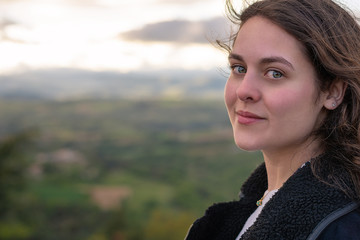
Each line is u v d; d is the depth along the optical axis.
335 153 0.86
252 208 1.21
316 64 0.86
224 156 99.06
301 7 0.87
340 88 0.89
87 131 143.00
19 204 28.22
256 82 0.89
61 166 88.38
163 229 35.41
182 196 66.81
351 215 0.76
